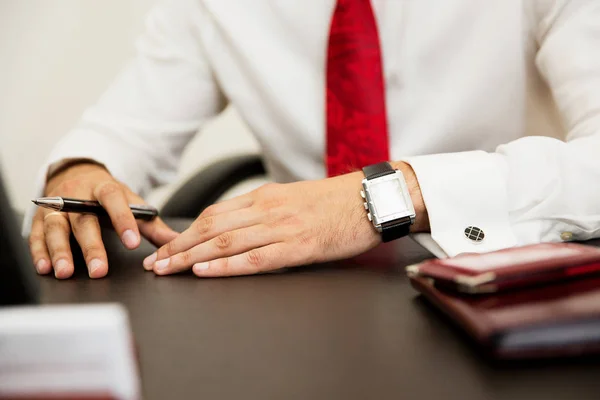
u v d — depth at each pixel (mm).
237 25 1348
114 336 278
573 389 382
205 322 543
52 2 1864
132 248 828
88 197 924
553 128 1312
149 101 1398
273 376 421
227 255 741
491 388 387
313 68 1336
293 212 760
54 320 279
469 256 553
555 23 1116
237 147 2072
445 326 499
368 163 1116
